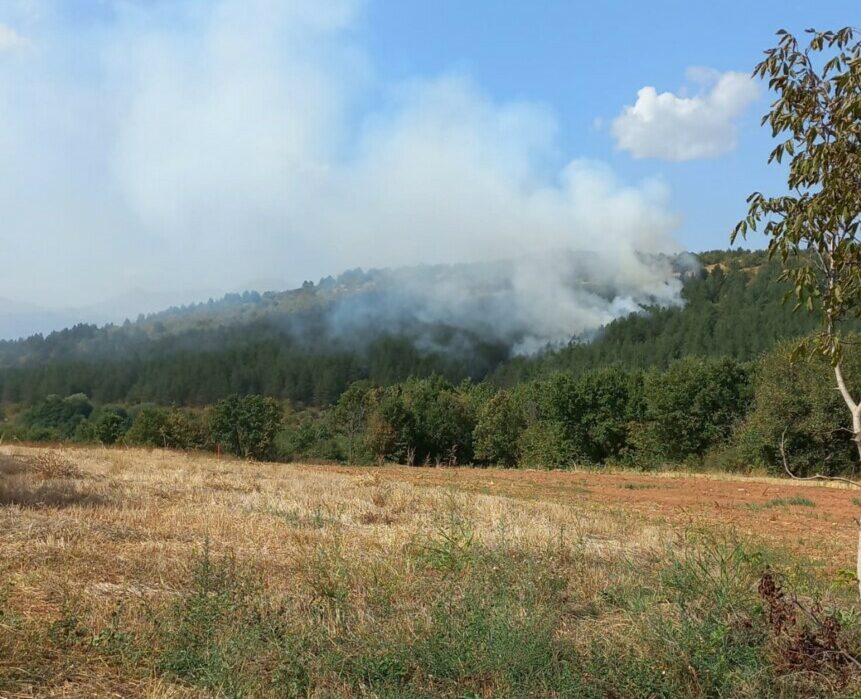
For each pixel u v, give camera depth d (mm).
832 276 5340
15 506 9992
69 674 4602
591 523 11977
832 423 33062
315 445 65312
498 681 4926
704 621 5715
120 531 8703
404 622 5656
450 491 15969
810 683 5035
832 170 5082
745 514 15766
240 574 6672
